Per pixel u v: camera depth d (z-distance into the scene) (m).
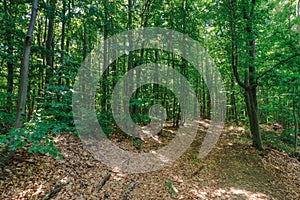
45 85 4.70
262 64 8.56
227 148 9.06
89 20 6.48
